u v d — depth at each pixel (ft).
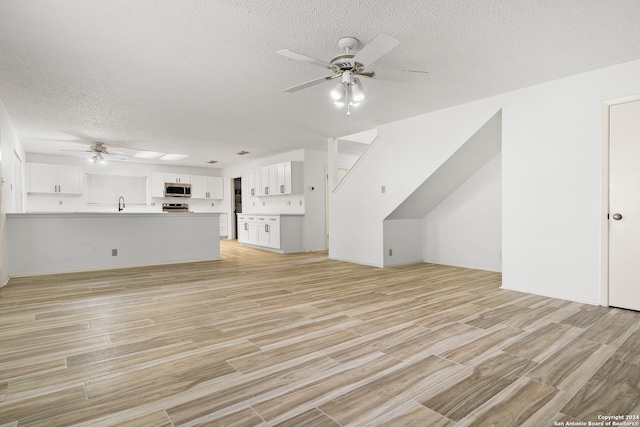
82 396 5.30
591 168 10.28
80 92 12.02
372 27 7.77
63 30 7.79
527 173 11.69
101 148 21.22
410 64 9.82
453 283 13.39
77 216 15.90
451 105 13.69
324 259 20.12
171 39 8.26
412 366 6.29
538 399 5.19
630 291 9.66
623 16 7.31
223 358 6.66
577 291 10.62
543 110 11.28
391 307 10.08
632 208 9.59
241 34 8.05
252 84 11.31
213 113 14.75
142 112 14.57
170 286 12.98
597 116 10.17
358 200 18.42
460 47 8.78
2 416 4.76
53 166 25.00
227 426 4.56
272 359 6.60
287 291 12.15
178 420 4.69
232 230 33.60
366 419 4.72
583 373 5.99
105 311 9.75
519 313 9.43
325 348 7.11
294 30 7.88
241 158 27.89
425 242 18.89
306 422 4.65
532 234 11.61
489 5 6.91
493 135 13.83
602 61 9.62
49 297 11.32
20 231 14.66
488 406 5.02
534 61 9.61
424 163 14.94
